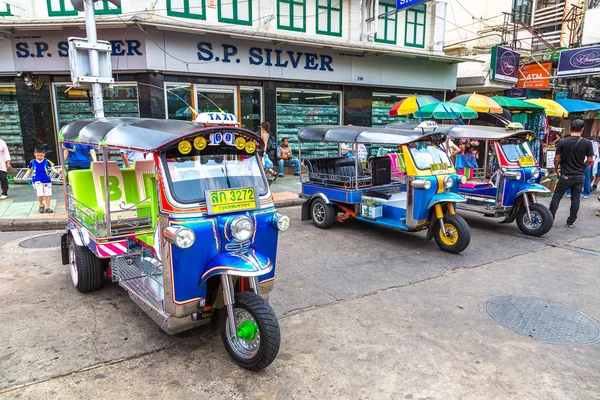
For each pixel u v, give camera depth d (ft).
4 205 28.45
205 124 11.55
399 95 48.42
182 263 10.39
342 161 27.09
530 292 15.70
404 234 23.90
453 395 9.78
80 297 14.87
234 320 10.46
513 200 23.70
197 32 34.32
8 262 18.48
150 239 13.37
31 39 33.65
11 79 35.40
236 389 9.89
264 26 38.11
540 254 20.25
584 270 18.03
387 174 24.43
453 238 20.06
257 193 11.40
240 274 9.87
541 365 11.02
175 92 36.35
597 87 55.83
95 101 23.48
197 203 10.50
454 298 15.11
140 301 12.21
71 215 16.14
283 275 17.22
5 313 13.55
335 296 15.19
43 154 26.13
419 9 46.80
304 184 26.17
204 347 11.75
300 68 40.75
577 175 24.07
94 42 22.91
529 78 51.65
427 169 20.51
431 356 11.38
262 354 10.00
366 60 44.16
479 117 48.55
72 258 15.64
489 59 51.19
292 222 26.71
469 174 30.76
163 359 11.10
